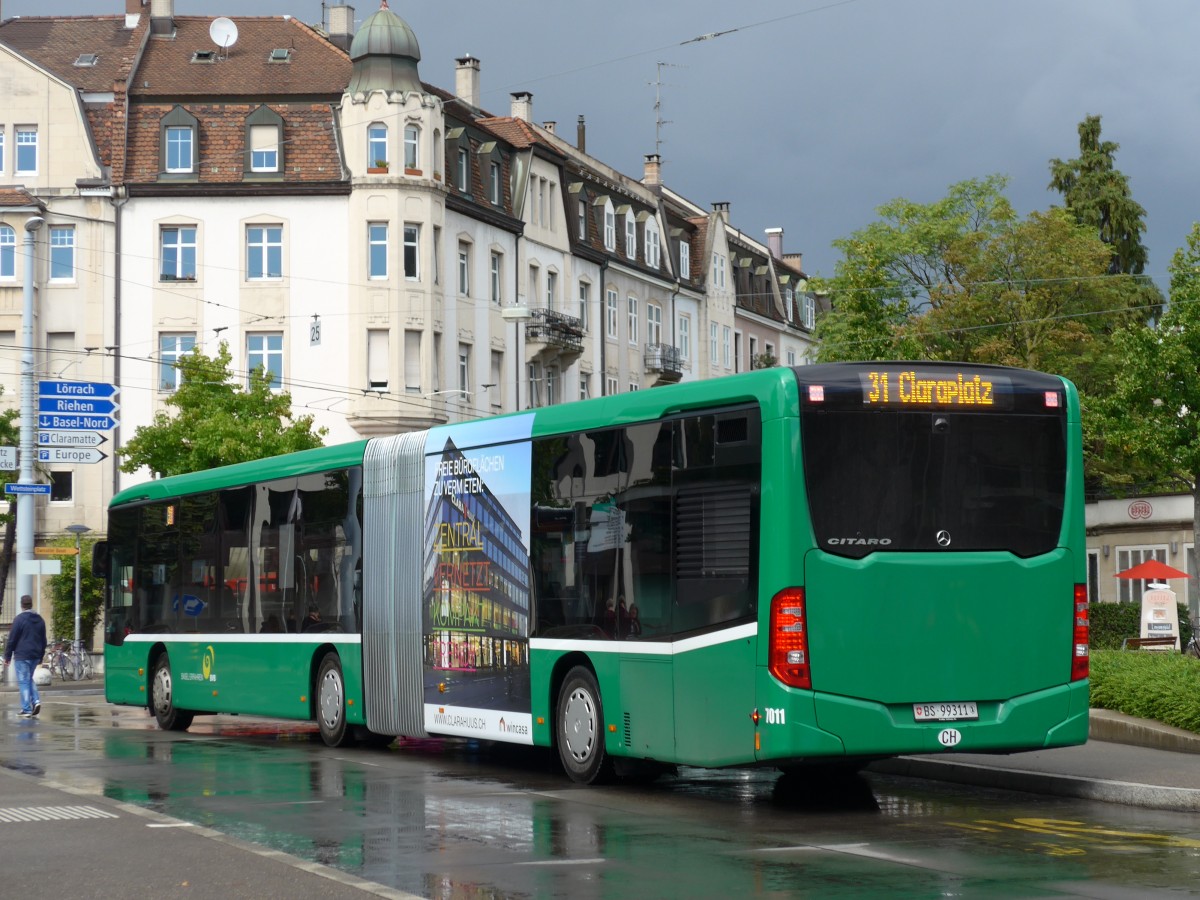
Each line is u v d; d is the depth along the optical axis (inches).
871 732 504.7
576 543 611.8
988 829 472.4
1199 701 664.4
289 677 826.8
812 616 502.6
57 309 2164.1
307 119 2181.3
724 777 633.0
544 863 413.4
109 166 2175.2
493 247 2354.8
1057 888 369.4
